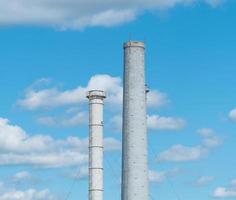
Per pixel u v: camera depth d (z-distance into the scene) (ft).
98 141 382.01
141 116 259.80
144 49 264.72
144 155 257.96
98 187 377.71
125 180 256.32
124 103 262.06
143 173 256.32
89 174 380.99
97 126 383.45
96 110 384.68
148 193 256.52
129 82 261.03
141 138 258.16
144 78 263.29
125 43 264.11
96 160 379.96
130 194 254.06
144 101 261.85
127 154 257.55
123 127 261.24
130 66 261.65
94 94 384.68
